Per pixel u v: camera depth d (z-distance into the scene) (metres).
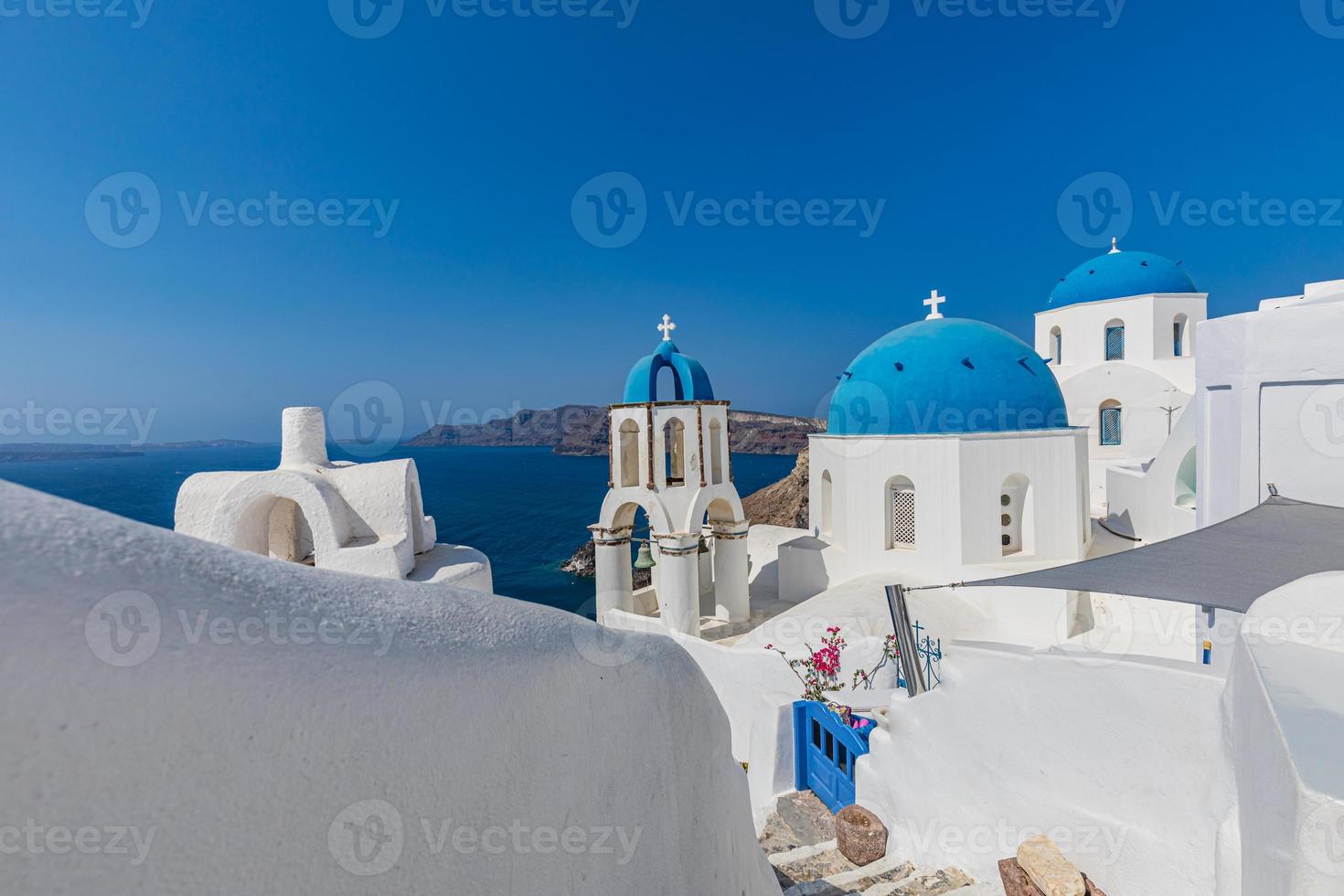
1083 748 5.00
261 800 1.11
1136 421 23.69
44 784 0.86
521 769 1.74
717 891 3.13
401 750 1.37
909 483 14.78
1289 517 7.15
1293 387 7.76
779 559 16.89
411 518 8.74
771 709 8.78
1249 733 2.86
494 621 1.79
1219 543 6.90
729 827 3.53
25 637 0.85
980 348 14.84
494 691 1.64
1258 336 7.98
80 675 0.90
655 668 2.71
